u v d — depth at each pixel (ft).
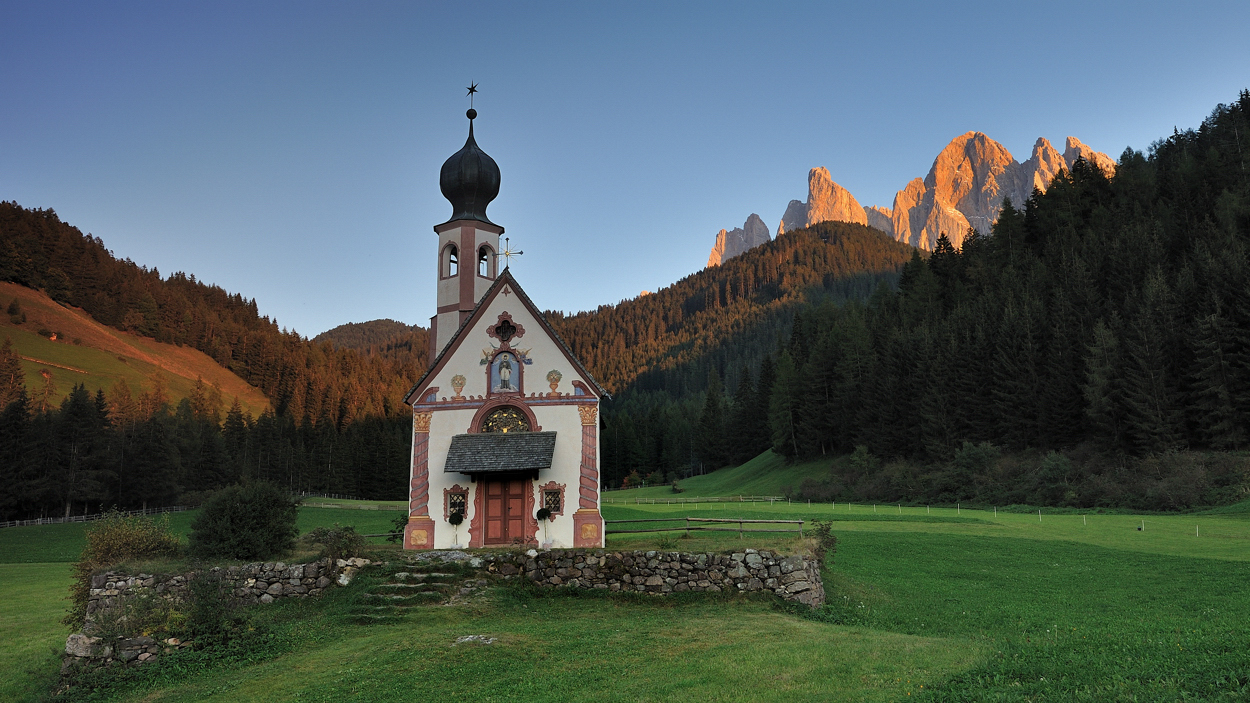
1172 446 269.44
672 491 469.16
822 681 59.57
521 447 119.65
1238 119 526.98
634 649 75.87
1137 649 58.08
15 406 344.08
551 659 74.02
